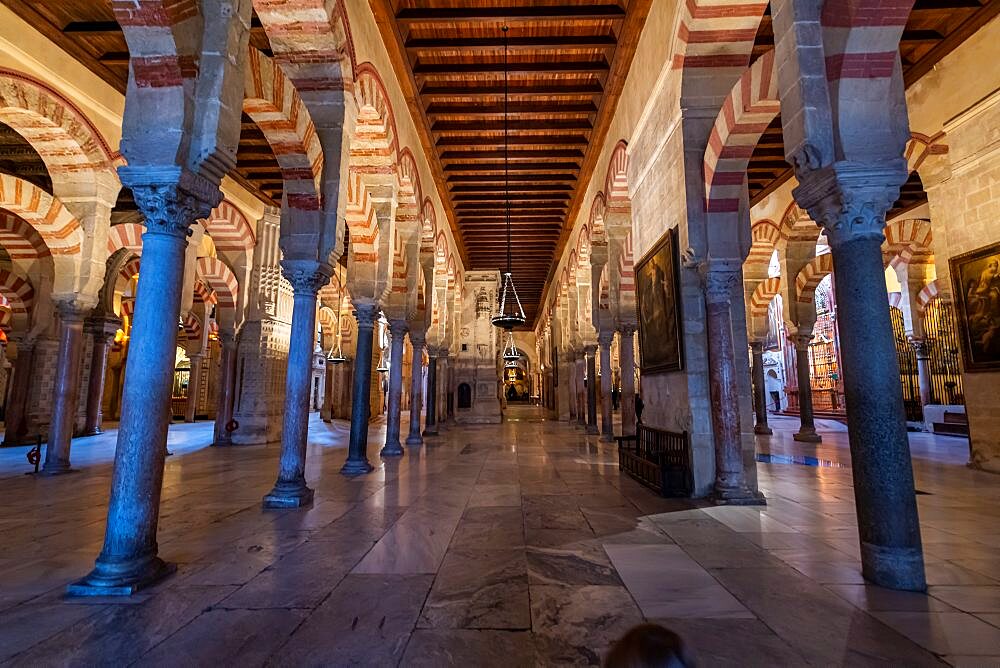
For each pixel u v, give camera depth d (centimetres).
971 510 494
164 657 218
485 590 293
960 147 780
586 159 1184
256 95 470
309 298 570
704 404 581
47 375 1262
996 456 725
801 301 1223
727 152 546
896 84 329
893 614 259
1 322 1667
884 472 304
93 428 1335
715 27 565
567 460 872
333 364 2200
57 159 750
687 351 595
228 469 785
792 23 344
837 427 1650
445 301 1459
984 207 748
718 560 347
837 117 327
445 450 1030
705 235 577
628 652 86
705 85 600
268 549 372
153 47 340
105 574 292
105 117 774
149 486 317
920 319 1588
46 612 264
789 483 650
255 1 511
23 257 1241
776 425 1772
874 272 317
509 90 949
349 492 590
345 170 595
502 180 1357
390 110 802
